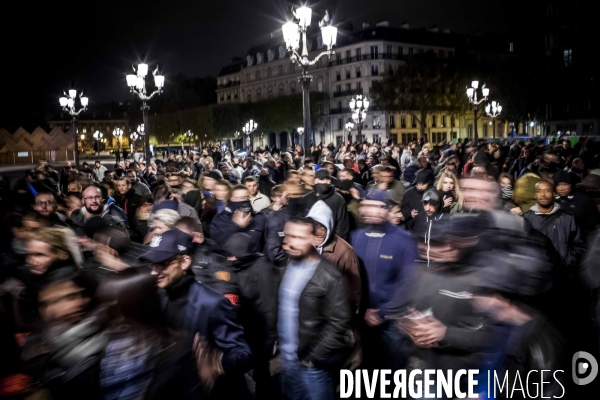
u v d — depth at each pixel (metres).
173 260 2.84
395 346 3.95
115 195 9.16
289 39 11.97
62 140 73.25
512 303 2.95
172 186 8.48
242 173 14.15
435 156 17.42
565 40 53.19
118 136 66.00
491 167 7.30
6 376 2.78
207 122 73.50
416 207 6.97
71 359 2.61
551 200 5.06
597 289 3.72
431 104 58.81
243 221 5.22
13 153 69.38
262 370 4.31
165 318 2.71
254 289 4.31
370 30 73.81
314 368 3.39
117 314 2.56
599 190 6.07
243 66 99.19
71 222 6.43
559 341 2.97
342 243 4.25
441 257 3.13
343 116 76.00
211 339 2.88
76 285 2.75
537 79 51.88
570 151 14.81
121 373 2.52
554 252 3.70
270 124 71.50
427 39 77.06
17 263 4.17
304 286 3.37
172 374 2.61
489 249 3.15
